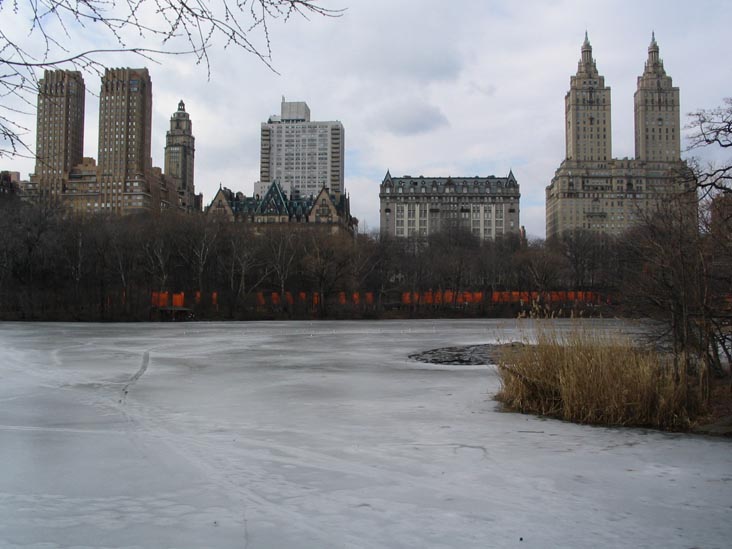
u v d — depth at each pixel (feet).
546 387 46.83
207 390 57.93
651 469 30.37
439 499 25.63
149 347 107.65
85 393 55.83
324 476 28.94
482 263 284.20
